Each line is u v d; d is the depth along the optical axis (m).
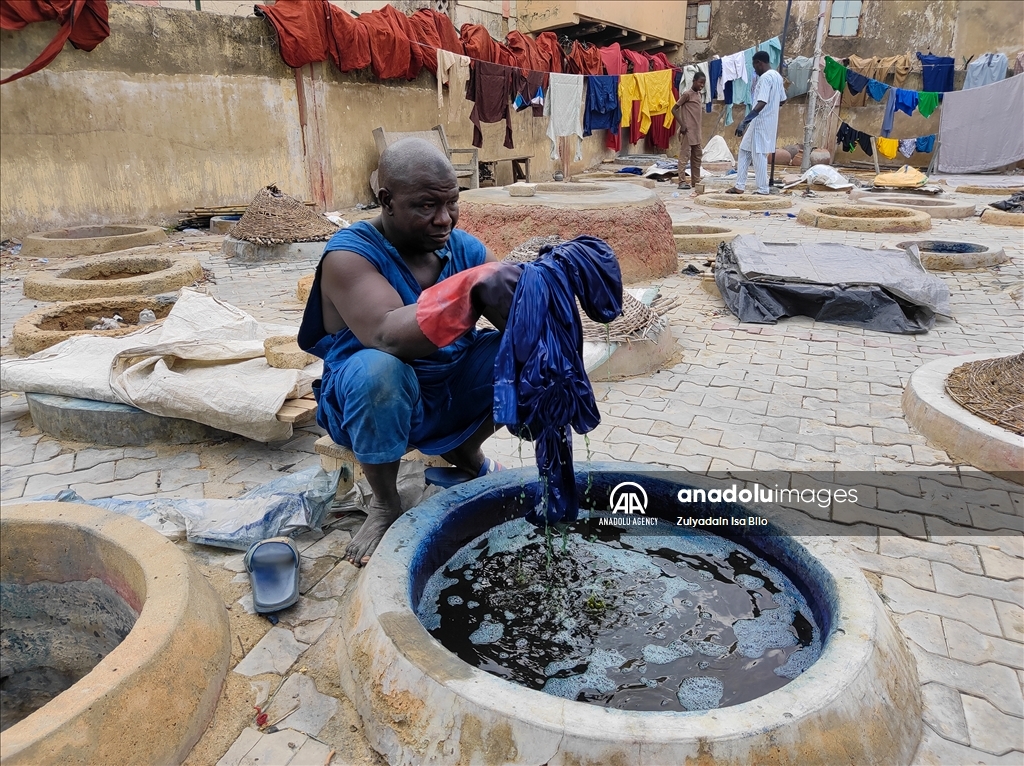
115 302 5.71
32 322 5.11
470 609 2.36
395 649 1.92
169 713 1.85
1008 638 2.36
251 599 2.52
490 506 2.67
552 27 17.47
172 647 1.95
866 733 1.75
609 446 3.72
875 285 5.82
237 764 1.87
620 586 2.47
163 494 3.30
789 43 21.00
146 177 10.59
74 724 1.65
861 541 2.89
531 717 1.67
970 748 1.92
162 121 10.58
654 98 15.70
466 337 2.67
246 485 3.38
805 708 1.70
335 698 2.07
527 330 2.12
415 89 13.91
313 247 8.91
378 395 2.33
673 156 22.88
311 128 12.22
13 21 8.88
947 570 2.71
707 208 12.42
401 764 1.81
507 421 2.12
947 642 2.33
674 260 7.66
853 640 1.93
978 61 18.28
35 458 3.67
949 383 4.01
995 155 17.97
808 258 6.62
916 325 5.72
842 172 19.44
